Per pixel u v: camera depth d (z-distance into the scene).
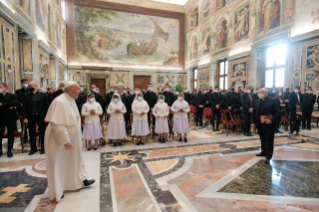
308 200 2.62
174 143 5.85
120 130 5.47
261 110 4.29
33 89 4.74
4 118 4.47
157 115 5.79
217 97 8.16
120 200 2.66
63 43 14.82
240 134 7.09
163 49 18.78
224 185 3.09
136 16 17.80
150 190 2.95
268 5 9.38
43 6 9.59
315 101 7.36
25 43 7.71
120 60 17.62
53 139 2.57
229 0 12.32
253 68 10.31
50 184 2.59
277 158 4.35
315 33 7.19
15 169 3.79
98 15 16.72
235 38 11.87
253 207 2.47
